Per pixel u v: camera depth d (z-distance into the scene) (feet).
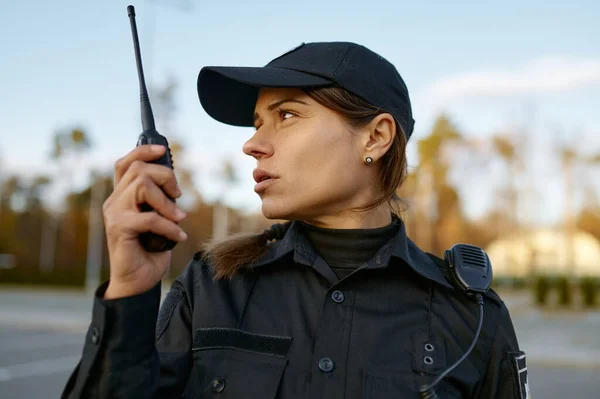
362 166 4.22
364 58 4.25
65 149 149.18
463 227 147.33
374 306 3.96
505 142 113.91
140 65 3.54
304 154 3.99
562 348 32.78
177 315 4.09
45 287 111.04
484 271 4.20
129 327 3.10
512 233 144.77
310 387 3.63
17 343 32.17
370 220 4.37
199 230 149.38
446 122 115.65
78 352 28.71
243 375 3.68
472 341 3.93
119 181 3.14
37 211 177.47
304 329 3.87
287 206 4.03
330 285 4.04
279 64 4.23
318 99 4.01
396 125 4.37
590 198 118.42
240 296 4.09
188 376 3.88
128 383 3.10
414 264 4.15
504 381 4.07
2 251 161.17
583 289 70.08
